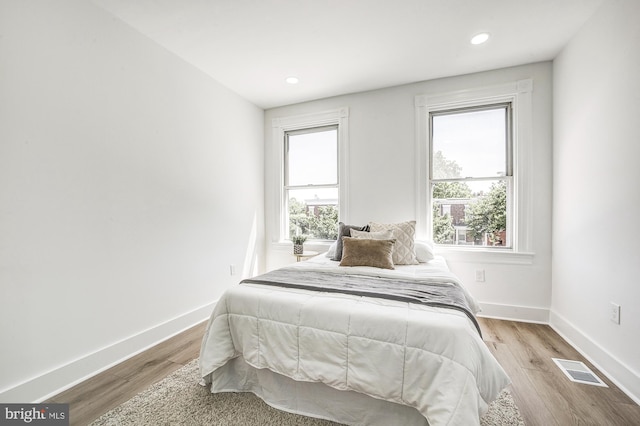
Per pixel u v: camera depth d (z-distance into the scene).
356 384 1.27
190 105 2.71
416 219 3.08
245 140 3.50
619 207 1.73
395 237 2.60
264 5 1.95
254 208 3.67
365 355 1.27
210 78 2.96
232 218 3.28
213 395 1.62
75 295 1.81
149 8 1.98
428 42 2.38
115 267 2.06
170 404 1.54
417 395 1.17
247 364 1.65
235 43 2.40
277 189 3.81
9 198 1.52
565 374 1.82
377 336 1.27
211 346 1.60
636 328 1.58
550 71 2.65
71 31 1.79
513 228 2.81
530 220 2.71
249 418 1.43
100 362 1.93
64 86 1.76
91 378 1.83
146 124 2.29
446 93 2.97
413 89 3.11
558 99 2.52
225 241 3.17
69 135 1.79
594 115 1.99
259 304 1.55
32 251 1.61
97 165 1.94
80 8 1.84
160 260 2.41
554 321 2.55
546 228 2.67
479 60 2.65
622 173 1.70
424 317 1.26
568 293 2.34
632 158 1.62
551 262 2.65
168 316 2.48
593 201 2.00
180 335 2.51
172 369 1.93
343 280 1.89
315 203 3.72
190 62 2.70
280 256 3.79
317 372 1.35
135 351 2.17
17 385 1.53
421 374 1.17
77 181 1.83
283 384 1.53
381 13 2.04
